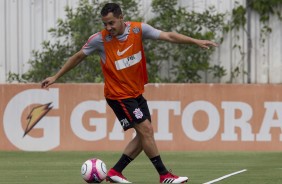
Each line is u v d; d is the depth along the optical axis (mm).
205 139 47500
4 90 48438
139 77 28703
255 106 47344
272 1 57344
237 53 57812
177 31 56969
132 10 57406
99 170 29000
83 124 47938
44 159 43688
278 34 57875
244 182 31047
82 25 57062
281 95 47156
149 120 28969
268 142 47344
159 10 57562
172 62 57406
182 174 35125
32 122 48312
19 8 58625
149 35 28438
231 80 57812
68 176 34219
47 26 58406
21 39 58562
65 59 57500
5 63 58688
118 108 28750
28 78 57656
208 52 56906
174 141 47594
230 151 47344
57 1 58250
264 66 58000
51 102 48156
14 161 42625
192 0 57812
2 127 48469
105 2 57500
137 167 38750
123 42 28328
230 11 57719
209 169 37750
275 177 33281
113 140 47781
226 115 47344
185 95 47562
